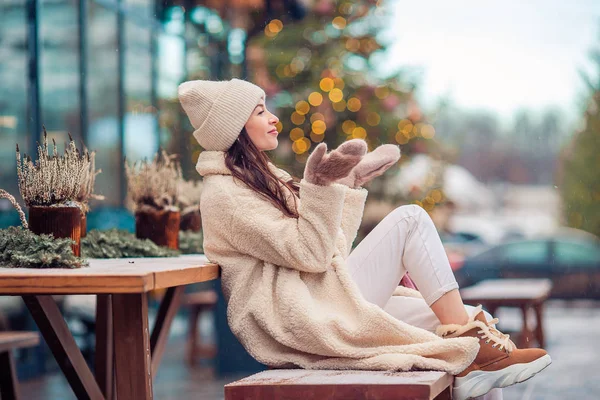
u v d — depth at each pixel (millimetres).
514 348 2934
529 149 44156
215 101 3217
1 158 6402
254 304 2961
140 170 4062
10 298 7039
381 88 9047
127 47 8773
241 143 3225
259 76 8867
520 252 16984
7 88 6434
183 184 4648
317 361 2855
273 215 3043
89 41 7766
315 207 2881
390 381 2486
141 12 9195
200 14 9719
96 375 3836
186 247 4316
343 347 2814
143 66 9266
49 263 2777
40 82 6707
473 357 2758
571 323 12172
